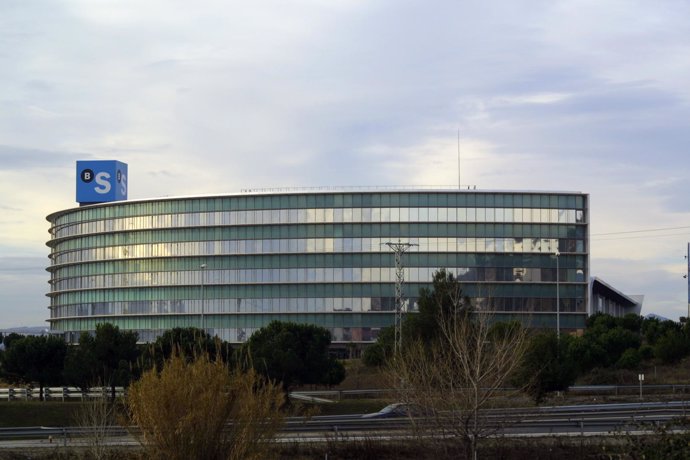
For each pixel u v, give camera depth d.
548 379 51.69
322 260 127.25
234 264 130.12
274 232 129.25
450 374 27.67
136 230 138.62
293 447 35.75
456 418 27.19
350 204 127.69
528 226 126.12
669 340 86.00
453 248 125.12
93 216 145.62
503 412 33.41
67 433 43.19
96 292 143.25
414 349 34.06
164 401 20.50
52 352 72.88
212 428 20.62
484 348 29.70
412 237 125.88
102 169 147.75
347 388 80.44
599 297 156.88
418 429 29.77
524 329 35.75
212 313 130.25
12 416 56.53
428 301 56.00
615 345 85.88
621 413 47.50
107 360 68.75
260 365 62.19
